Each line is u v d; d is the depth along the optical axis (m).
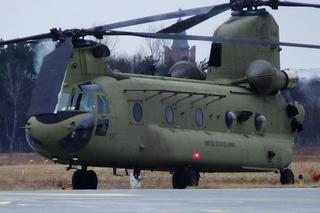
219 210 38.16
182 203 42.69
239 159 88.81
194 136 83.81
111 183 91.81
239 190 57.19
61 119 74.25
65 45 73.25
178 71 93.31
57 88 70.69
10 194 52.06
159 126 81.19
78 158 76.00
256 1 94.56
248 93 92.31
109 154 77.25
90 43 77.81
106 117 76.50
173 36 74.75
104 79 77.88
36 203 42.66
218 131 87.69
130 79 79.75
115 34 76.56
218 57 93.88
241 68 93.31
